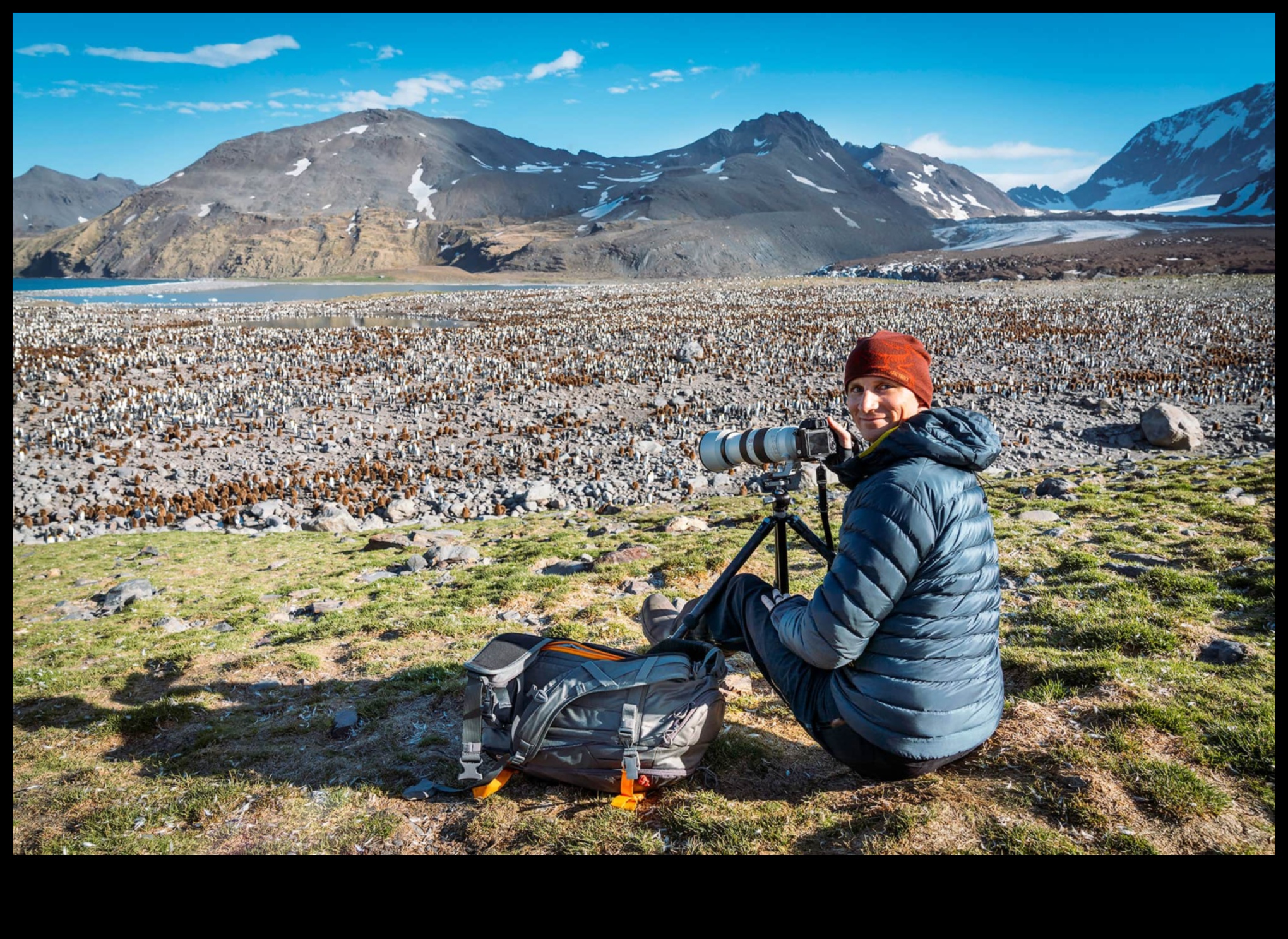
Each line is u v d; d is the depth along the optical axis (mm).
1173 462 14539
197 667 6020
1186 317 37250
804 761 3941
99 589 9516
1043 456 16250
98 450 16922
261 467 16453
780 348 30078
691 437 18625
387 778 3971
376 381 23969
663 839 3318
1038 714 4137
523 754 3654
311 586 8852
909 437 2996
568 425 19984
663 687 3584
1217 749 3672
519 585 7738
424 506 14406
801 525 3709
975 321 37062
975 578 3049
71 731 4887
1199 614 5613
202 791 3912
